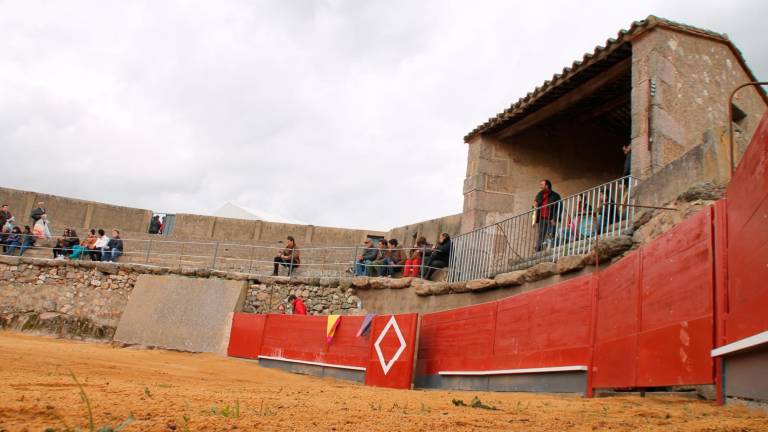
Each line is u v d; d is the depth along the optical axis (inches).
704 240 323.0
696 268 326.6
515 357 517.7
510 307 541.3
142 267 930.1
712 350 304.2
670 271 351.9
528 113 759.1
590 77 673.0
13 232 1058.7
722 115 600.1
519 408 334.0
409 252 874.1
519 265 645.9
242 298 874.8
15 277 952.3
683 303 335.6
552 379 469.4
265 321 804.6
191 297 883.4
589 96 730.8
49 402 240.4
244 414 248.4
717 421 251.3
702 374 311.9
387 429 233.9
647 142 565.0
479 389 553.6
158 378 448.1
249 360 800.3
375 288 810.2
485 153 812.0
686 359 326.0
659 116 563.8
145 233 1173.1
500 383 527.8
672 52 587.2
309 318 755.4
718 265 308.2
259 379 594.9
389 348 629.9
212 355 830.5
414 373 621.9
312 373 722.8
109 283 933.8
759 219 266.5
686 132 574.6
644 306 375.2
